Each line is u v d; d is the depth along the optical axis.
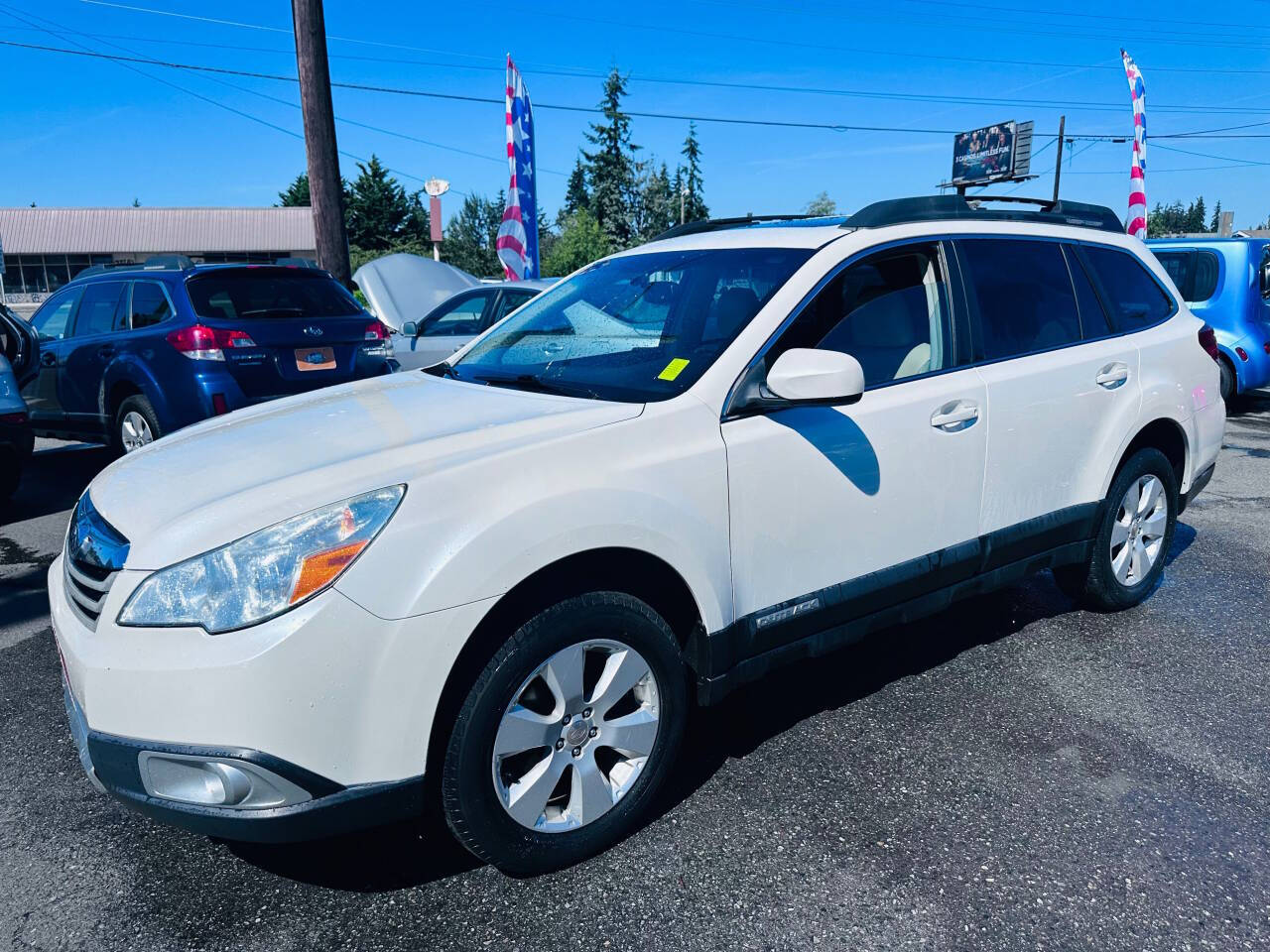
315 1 10.24
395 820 2.20
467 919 2.32
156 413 6.83
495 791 2.31
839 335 3.01
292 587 2.06
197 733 2.04
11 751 3.20
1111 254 4.08
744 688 3.59
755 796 2.84
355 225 66.94
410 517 2.15
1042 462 3.55
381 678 2.11
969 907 2.33
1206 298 9.53
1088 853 2.54
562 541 2.29
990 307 3.45
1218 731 3.22
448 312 8.94
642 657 2.54
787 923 2.28
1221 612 4.32
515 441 2.42
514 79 12.25
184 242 61.12
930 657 3.85
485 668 2.25
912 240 3.26
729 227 3.82
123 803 2.17
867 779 2.93
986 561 3.43
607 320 3.33
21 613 4.55
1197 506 6.31
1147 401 3.92
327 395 3.32
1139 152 16.27
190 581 2.09
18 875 2.52
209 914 2.35
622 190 69.50
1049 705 3.41
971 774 2.95
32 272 59.16
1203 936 2.23
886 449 3.01
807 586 2.89
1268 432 9.02
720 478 2.63
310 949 2.22
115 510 2.40
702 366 2.77
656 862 2.53
